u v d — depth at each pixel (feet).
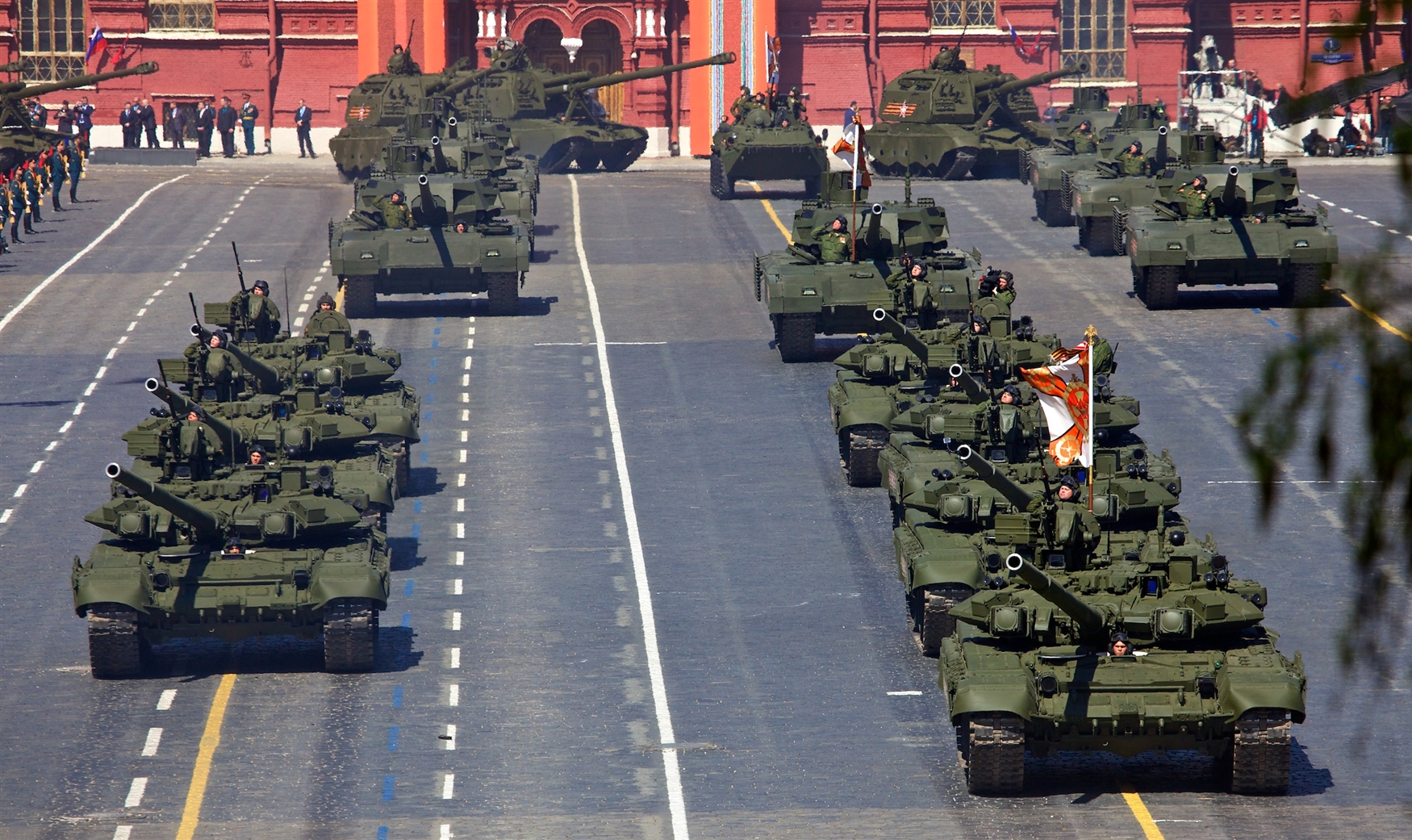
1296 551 391.65
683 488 453.17
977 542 334.85
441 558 400.47
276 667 331.98
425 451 492.13
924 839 247.70
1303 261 620.08
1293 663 269.44
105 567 327.06
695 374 572.92
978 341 428.97
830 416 519.19
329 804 263.49
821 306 568.82
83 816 259.19
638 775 275.80
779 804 262.67
